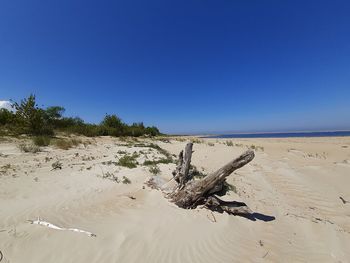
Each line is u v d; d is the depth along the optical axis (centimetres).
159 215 515
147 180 740
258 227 552
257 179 1004
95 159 1071
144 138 2711
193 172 877
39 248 349
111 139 2225
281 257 440
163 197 621
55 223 439
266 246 470
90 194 619
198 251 410
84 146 1493
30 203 524
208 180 565
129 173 833
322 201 825
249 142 2566
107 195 626
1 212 464
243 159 543
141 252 376
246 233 508
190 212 550
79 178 745
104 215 501
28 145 1292
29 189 613
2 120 2136
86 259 339
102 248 369
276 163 1307
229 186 794
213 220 528
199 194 569
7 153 1060
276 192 876
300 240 521
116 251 367
